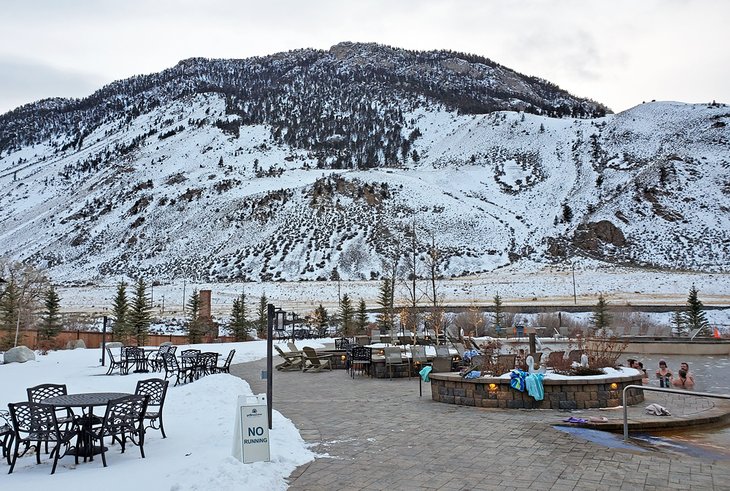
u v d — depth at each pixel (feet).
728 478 18.84
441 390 36.47
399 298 183.21
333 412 33.17
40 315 131.85
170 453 23.11
